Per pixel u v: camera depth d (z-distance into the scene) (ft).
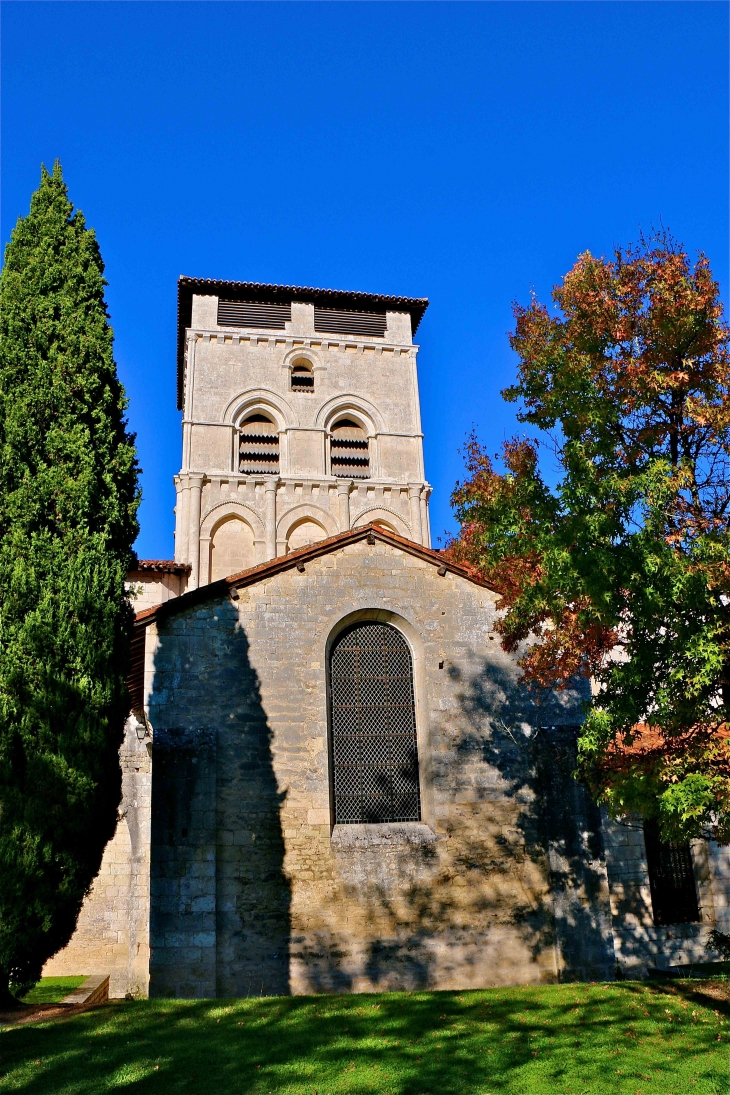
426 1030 44.65
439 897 63.62
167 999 52.75
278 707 65.10
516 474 56.13
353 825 65.10
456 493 64.13
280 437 146.51
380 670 69.46
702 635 44.55
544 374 55.16
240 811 62.28
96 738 49.75
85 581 51.42
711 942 62.69
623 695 47.67
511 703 69.46
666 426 51.57
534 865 66.08
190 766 61.57
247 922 60.18
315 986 59.72
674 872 75.66
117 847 81.82
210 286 150.30
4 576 50.67
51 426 55.31
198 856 59.88
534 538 50.96
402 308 158.61
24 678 49.14
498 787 67.26
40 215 62.18
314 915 61.21
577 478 47.16
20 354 56.49
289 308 153.89
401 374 154.30
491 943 63.46
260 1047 41.75
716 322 50.65
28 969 47.55
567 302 54.24
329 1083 36.94
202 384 145.38
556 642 55.72
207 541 135.74
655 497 45.34
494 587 69.67
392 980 60.95
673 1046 41.83
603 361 51.88
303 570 68.74
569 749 67.97
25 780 47.96
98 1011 48.98
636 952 71.05
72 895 48.62
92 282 60.59
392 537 70.44
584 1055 40.47
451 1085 36.70
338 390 150.51
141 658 70.79
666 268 50.08
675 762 47.85
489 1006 49.73
